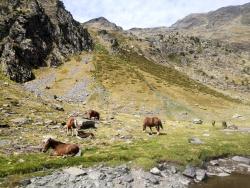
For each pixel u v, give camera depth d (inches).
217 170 1285.7
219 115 3299.7
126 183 1027.9
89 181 992.2
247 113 3499.0
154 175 1122.0
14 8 4800.7
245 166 1353.3
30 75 4069.9
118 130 1739.7
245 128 2308.1
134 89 3850.9
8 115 1807.3
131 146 1371.8
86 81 4015.8
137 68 5182.1
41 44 4709.6
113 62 4940.9
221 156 1430.9
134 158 1224.8
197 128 2064.5
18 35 4463.6
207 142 1562.5
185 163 1255.5
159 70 5772.6
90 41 5994.1
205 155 1381.6
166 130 1889.8
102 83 3959.2
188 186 1097.4
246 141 1649.9
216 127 2186.3
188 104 3649.1
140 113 3088.1
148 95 3705.7
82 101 3398.1
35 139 1393.9
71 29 5487.2
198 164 1278.3
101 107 3228.3
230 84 7795.3
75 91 3708.2
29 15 4773.6
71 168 1056.2
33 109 2097.7
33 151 1220.5
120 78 4217.5
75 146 1194.0
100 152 1258.6
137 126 1966.0
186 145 1440.7
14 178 957.8
